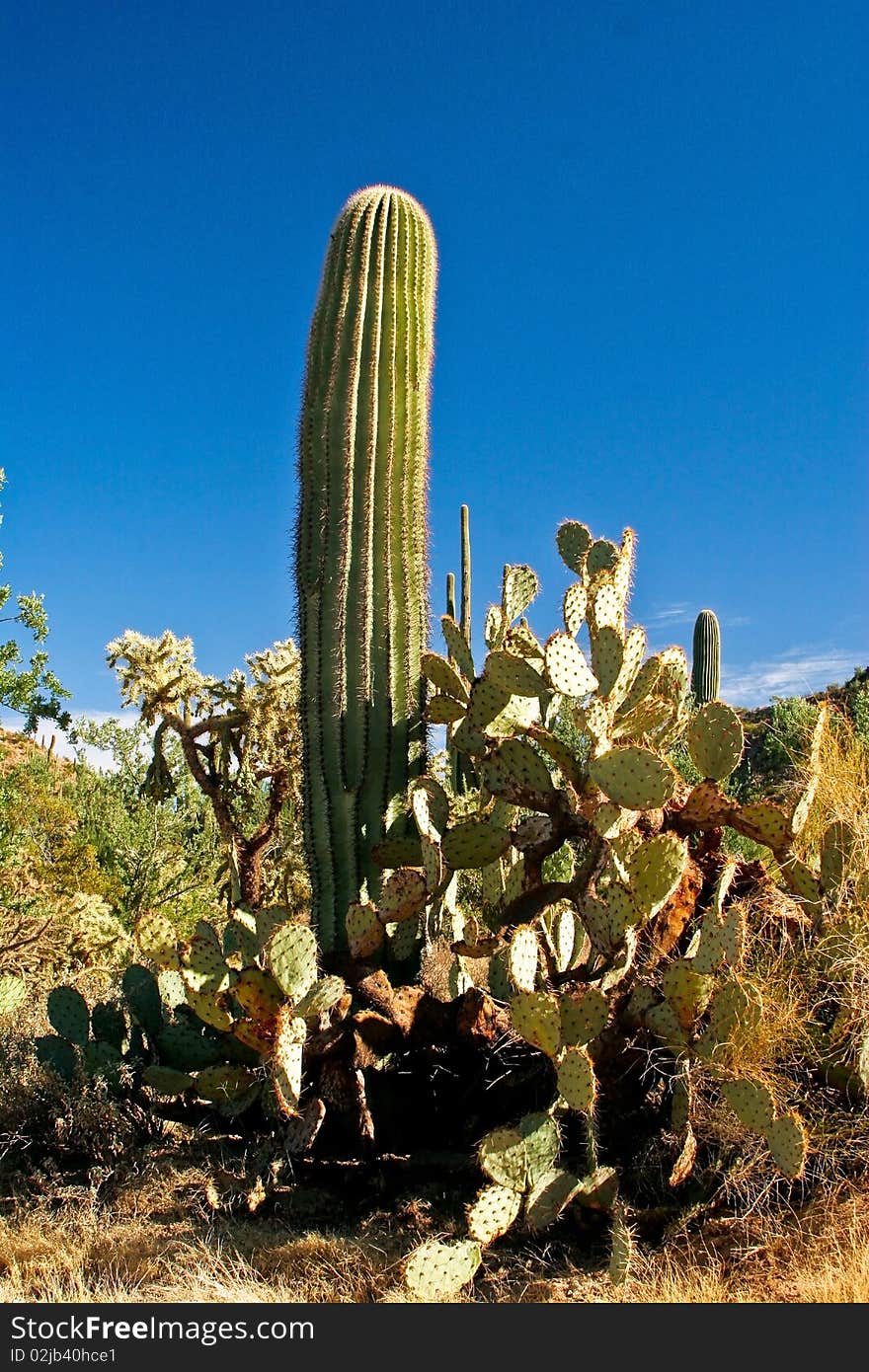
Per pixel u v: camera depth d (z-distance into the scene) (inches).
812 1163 160.2
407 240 225.5
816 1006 175.9
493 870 223.6
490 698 188.7
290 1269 153.1
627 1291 138.3
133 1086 203.8
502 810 210.2
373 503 217.5
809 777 198.8
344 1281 148.6
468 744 196.5
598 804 182.7
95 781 407.8
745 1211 155.1
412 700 218.5
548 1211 146.2
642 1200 163.5
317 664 216.7
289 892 341.4
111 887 350.6
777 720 352.2
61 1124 194.5
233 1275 148.9
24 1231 165.9
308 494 222.8
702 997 160.2
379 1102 189.2
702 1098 166.9
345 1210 174.2
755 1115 150.3
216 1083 193.6
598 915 168.2
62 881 321.7
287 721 318.0
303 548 222.2
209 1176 184.7
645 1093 177.0
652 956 179.9
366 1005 193.3
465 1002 193.9
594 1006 160.1
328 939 212.4
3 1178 188.5
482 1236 142.2
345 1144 187.5
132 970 217.0
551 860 273.4
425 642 222.7
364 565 215.3
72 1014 209.2
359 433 217.9
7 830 309.6
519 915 189.3
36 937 286.7
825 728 219.3
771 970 174.9
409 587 219.6
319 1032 185.0
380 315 220.5
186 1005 216.4
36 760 467.8
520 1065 188.7
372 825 214.2
